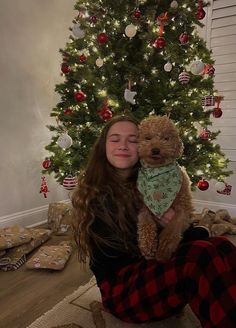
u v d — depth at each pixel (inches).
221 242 39.6
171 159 48.3
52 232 104.5
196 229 46.9
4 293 67.5
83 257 52.9
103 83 95.4
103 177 49.7
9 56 105.0
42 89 119.3
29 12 110.9
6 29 103.2
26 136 113.6
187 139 96.3
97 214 46.2
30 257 85.7
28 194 115.8
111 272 47.2
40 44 116.8
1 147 104.7
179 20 97.0
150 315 43.9
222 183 100.0
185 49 96.5
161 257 42.1
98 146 51.9
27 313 59.8
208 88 99.0
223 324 33.4
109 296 46.6
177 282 39.0
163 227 47.1
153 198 45.8
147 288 41.2
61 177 102.3
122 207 46.7
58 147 100.9
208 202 132.9
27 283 71.9
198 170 99.4
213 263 36.4
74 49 102.9
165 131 48.0
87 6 97.8
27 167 114.7
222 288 34.5
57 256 81.0
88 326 54.0
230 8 123.3
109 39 96.3
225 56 126.1
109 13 96.7
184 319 54.1
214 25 126.9
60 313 58.0
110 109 96.2
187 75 92.0
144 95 97.7
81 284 71.2
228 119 127.6
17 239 85.0
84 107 100.7
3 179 105.9
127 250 46.3
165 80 97.2
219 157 101.4
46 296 66.2
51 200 126.7
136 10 91.8
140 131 49.8
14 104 108.3
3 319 57.8
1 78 103.0
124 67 96.5
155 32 92.3
